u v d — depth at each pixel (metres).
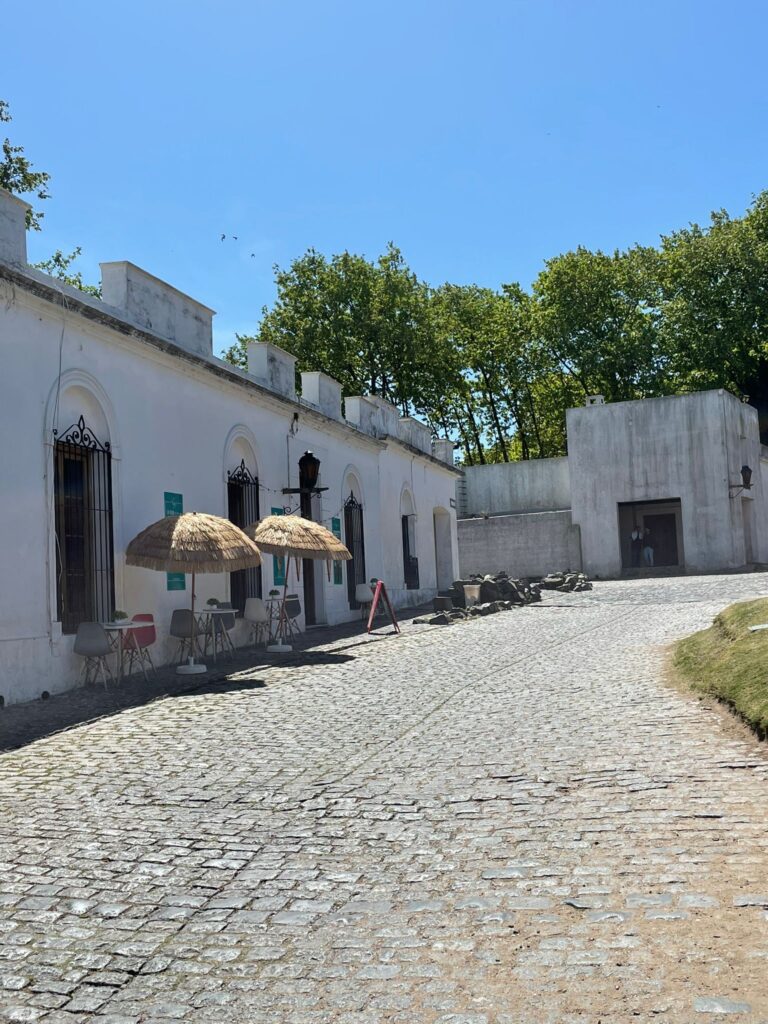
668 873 4.61
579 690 10.11
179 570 11.61
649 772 6.48
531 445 57.53
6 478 10.47
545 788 6.25
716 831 5.19
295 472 19.38
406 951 3.97
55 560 11.26
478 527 42.59
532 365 51.28
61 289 11.45
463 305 51.31
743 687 8.30
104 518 12.53
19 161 24.94
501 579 25.80
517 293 52.97
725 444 38.12
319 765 7.22
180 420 14.69
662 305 48.78
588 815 5.63
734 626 11.03
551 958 3.80
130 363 13.27
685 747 7.16
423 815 5.83
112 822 5.96
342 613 21.78
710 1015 3.28
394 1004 3.54
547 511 44.12
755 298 46.31
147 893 4.78
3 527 10.38
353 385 40.56
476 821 5.65
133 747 8.09
